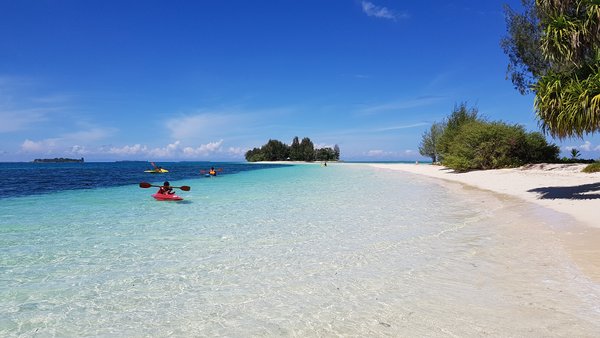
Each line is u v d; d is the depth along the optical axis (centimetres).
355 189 2420
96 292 578
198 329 452
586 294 513
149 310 510
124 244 891
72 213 1405
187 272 674
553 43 1444
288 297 550
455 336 413
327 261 734
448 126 5369
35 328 458
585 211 1159
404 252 782
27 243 903
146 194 2217
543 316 452
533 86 1470
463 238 893
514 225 1023
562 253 716
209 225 1138
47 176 4722
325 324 458
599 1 1312
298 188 2559
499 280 586
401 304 511
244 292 574
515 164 3634
